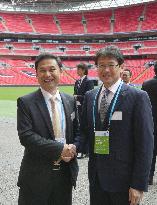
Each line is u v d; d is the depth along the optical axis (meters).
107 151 3.59
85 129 3.99
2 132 14.27
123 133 3.55
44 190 3.85
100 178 3.64
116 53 3.60
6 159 9.38
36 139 3.71
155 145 6.97
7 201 6.04
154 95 6.80
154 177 7.76
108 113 3.60
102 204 3.76
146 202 6.02
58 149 3.69
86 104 3.92
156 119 6.85
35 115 3.83
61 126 3.91
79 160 9.16
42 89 3.96
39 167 3.87
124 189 3.61
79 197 6.25
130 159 3.61
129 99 3.57
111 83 3.66
